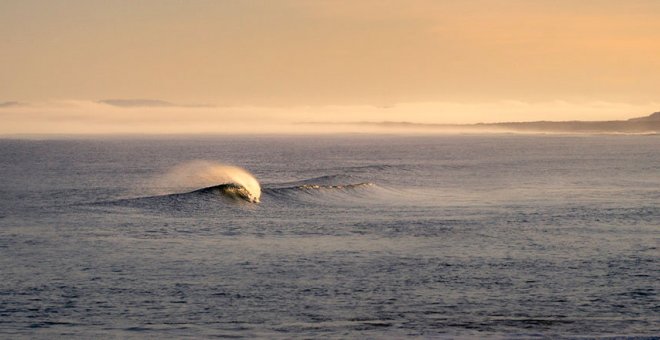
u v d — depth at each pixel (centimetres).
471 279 6141
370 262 6862
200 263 6781
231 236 8438
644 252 7400
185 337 4388
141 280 6056
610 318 4903
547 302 5372
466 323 4753
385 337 4378
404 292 5666
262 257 7100
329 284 5931
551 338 4334
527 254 7275
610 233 8675
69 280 6044
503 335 4406
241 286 5847
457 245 7800
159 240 8081
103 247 7588
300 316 4947
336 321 4812
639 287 5850
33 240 7962
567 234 8581
